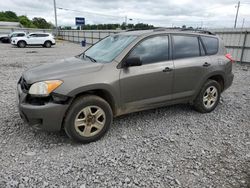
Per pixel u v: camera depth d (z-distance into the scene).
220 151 3.46
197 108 4.87
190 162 3.15
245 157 3.31
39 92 3.21
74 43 40.16
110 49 4.10
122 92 3.70
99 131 3.62
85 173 2.86
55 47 28.02
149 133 3.96
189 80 4.43
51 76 3.32
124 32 4.63
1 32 45.97
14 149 3.35
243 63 14.60
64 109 3.28
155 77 3.97
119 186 2.65
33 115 3.22
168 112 4.93
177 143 3.67
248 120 4.70
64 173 2.85
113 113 3.81
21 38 26.16
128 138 3.77
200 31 4.85
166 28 4.52
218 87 4.95
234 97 6.32
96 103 3.49
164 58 4.14
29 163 3.03
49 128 3.30
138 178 2.80
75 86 3.29
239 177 2.85
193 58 4.49
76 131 3.42
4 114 4.59
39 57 16.05
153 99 4.09
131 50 3.80
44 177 2.77
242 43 14.50
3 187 2.58
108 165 3.04
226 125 4.41
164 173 2.90
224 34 15.69
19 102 3.42
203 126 4.33
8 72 9.62
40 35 27.27
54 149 3.39
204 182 2.75
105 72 3.55
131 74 3.73
